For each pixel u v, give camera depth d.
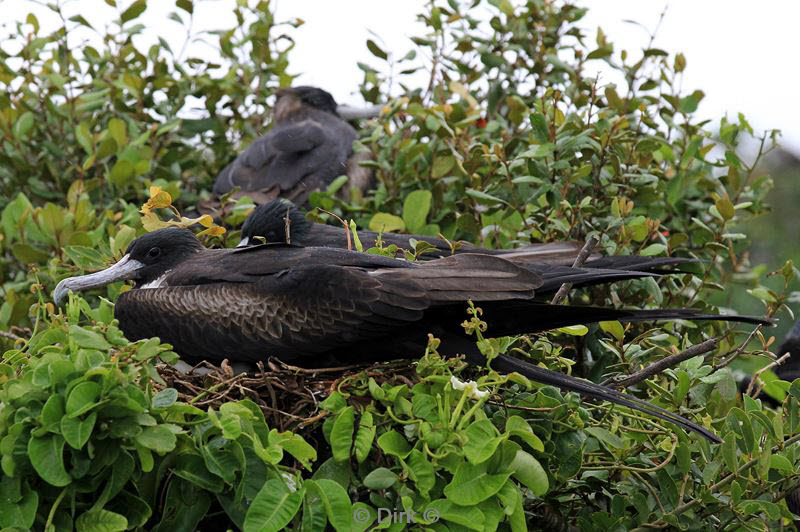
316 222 11.33
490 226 10.24
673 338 9.45
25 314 9.88
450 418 6.83
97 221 10.62
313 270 7.86
